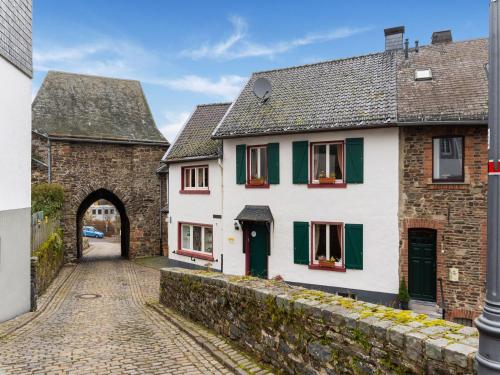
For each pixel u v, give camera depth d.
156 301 13.43
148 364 7.09
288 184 16.02
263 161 17.12
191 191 20.42
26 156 11.96
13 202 11.07
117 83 30.39
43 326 10.30
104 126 27.03
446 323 4.44
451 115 12.95
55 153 24.84
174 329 9.56
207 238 19.97
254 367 6.50
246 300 7.17
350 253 14.56
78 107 27.56
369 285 14.25
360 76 16.52
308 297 6.02
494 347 3.04
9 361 7.34
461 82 14.28
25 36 11.82
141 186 27.34
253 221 16.80
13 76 11.02
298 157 15.69
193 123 22.44
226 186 18.02
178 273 11.09
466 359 3.52
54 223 21.67
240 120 17.53
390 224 13.88
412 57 16.33
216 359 7.21
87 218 67.88
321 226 15.52
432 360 3.80
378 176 14.06
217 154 18.41
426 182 13.41
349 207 14.62
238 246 17.67
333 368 5.00
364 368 4.55
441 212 13.23
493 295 3.05
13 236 11.07
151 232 27.72
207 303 9.04
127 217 27.61
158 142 27.59
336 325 4.97
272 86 18.50
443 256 13.20
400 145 13.72
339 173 15.20
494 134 3.07
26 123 11.94
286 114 16.48
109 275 21.17
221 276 9.20
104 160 26.22
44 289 16.11
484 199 12.78
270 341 6.39
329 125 14.73
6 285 10.69
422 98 14.08
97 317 11.51
